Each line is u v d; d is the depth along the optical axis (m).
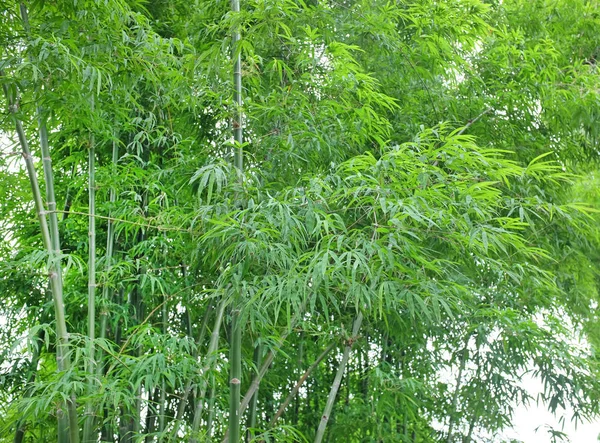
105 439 4.63
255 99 4.39
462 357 5.09
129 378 3.69
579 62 5.57
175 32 4.91
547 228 5.28
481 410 5.07
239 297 3.44
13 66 3.55
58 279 3.71
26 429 4.58
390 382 4.69
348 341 4.38
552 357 4.74
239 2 4.07
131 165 4.59
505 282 4.91
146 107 4.80
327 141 4.26
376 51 4.82
